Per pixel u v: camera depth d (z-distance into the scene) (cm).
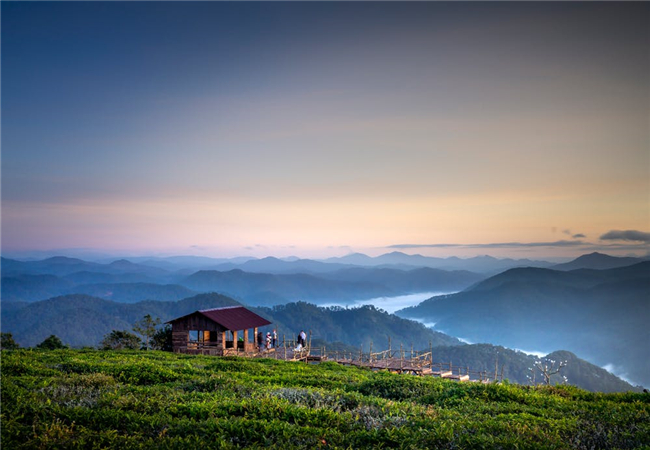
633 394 1783
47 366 2261
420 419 1247
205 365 2742
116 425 1179
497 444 1052
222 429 1116
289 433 1095
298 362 3725
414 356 5638
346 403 1476
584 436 1154
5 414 1220
